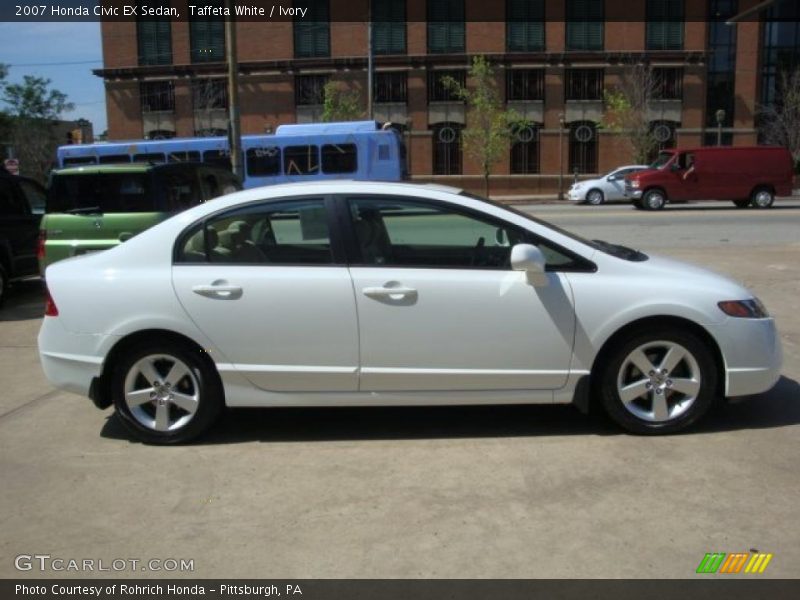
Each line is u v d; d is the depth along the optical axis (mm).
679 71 38250
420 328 4605
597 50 38156
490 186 39438
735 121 39969
